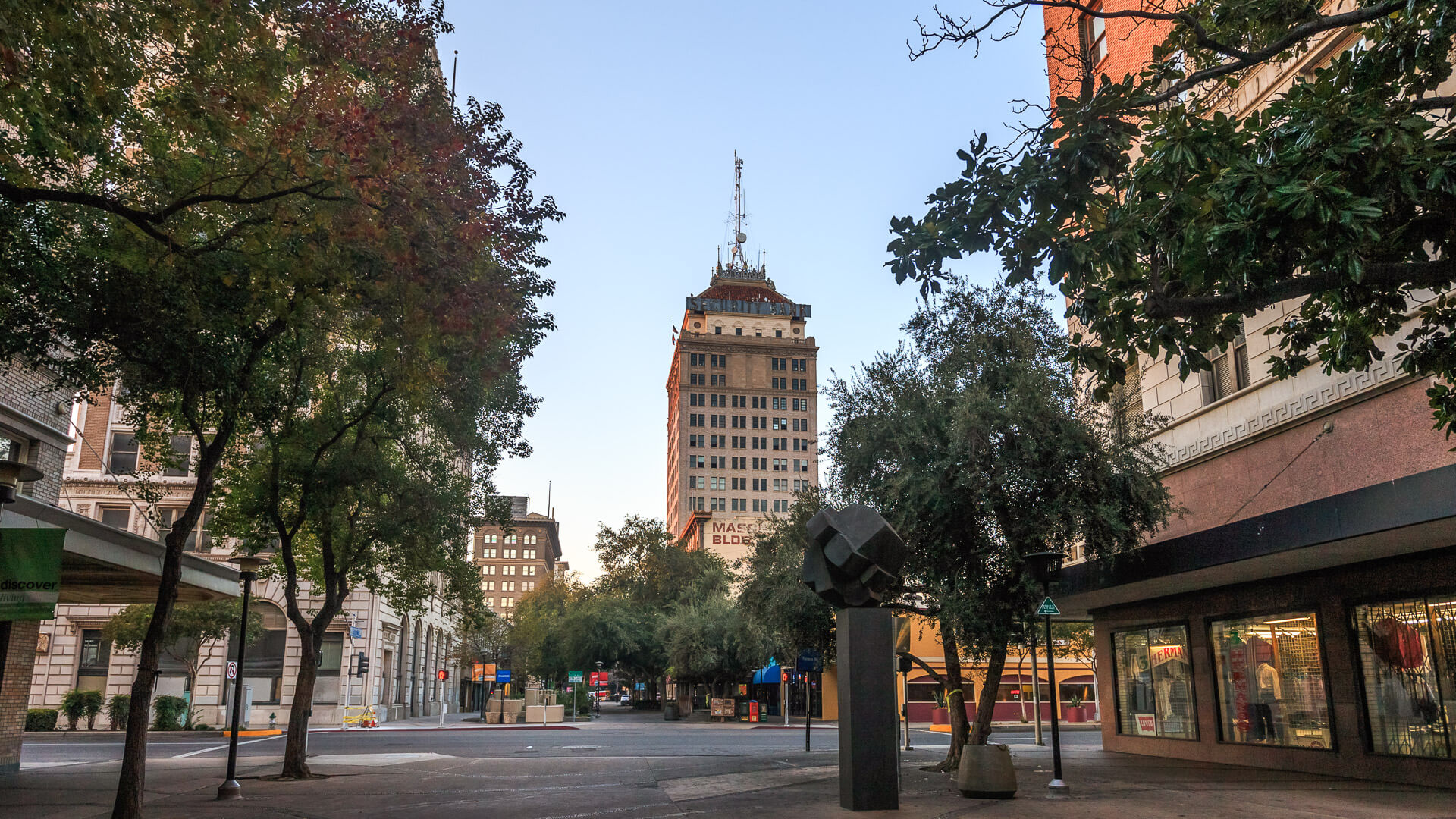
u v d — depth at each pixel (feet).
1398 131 23.22
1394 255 27.71
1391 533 40.04
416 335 35.76
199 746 96.48
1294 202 22.25
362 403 62.75
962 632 51.98
